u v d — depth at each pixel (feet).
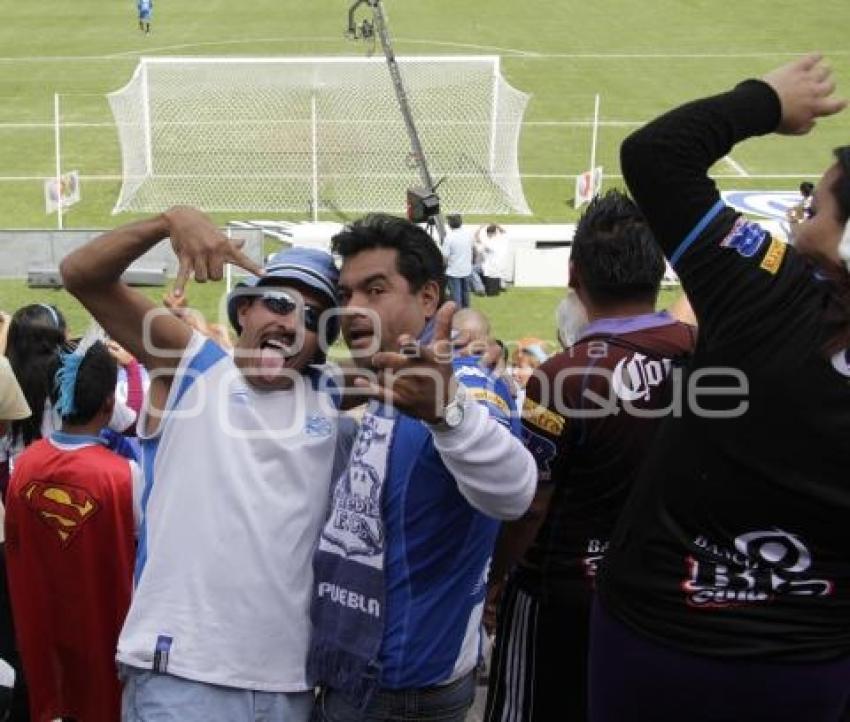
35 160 73.67
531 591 10.71
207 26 117.60
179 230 9.17
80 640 13.75
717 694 7.07
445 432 8.02
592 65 102.42
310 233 56.65
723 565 6.97
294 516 9.51
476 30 115.96
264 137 69.72
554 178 71.26
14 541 13.70
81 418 13.47
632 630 7.27
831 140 79.00
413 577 9.11
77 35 113.80
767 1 128.36
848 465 6.69
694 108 6.98
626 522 7.43
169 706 9.36
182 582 9.50
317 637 9.47
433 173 66.39
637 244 10.31
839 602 7.02
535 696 10.89
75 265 9.37
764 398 6.65
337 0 129.90
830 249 6.74
